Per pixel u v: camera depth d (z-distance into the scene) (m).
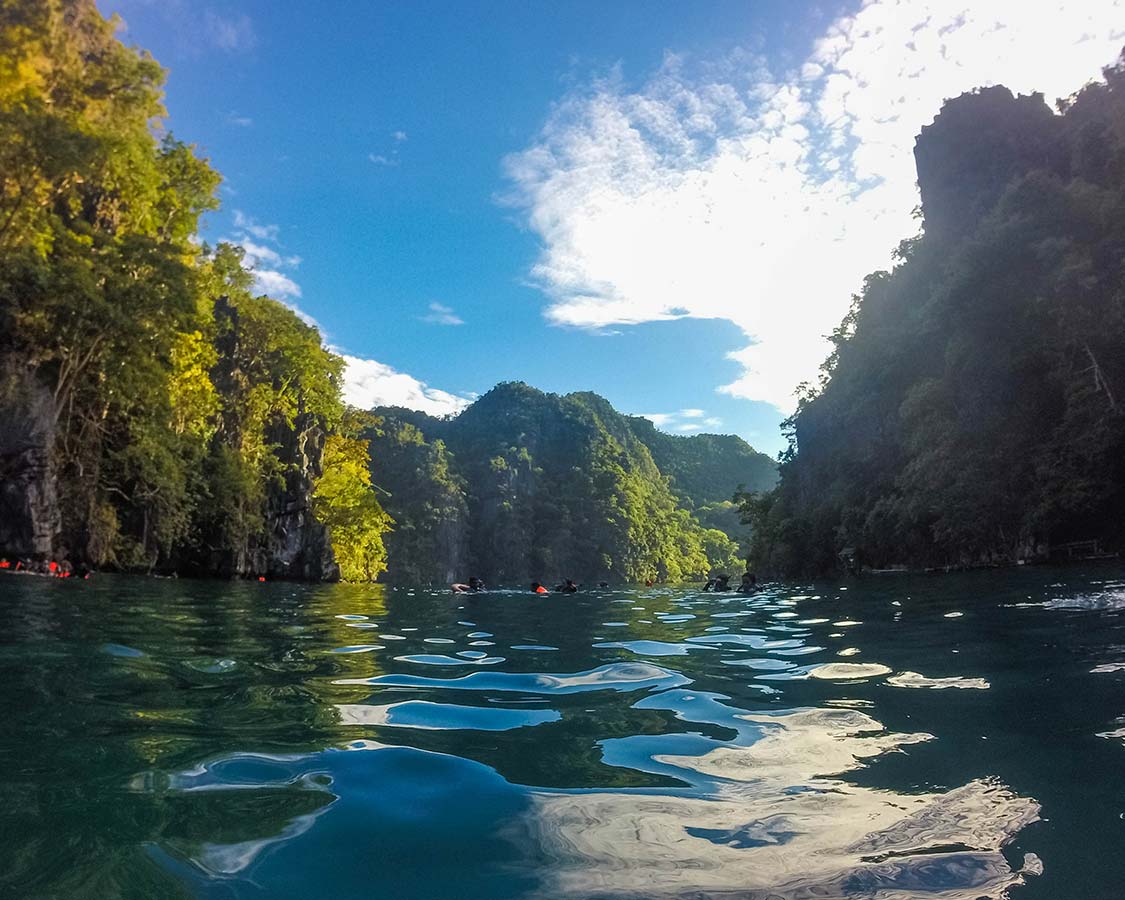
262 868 1.72
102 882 1.60
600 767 2.58
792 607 10.95
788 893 1.61
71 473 21.81
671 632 7.57
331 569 38.59
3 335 19.02
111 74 25.06
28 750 2.53
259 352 37.84
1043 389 27.47
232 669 4.45
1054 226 29.70
